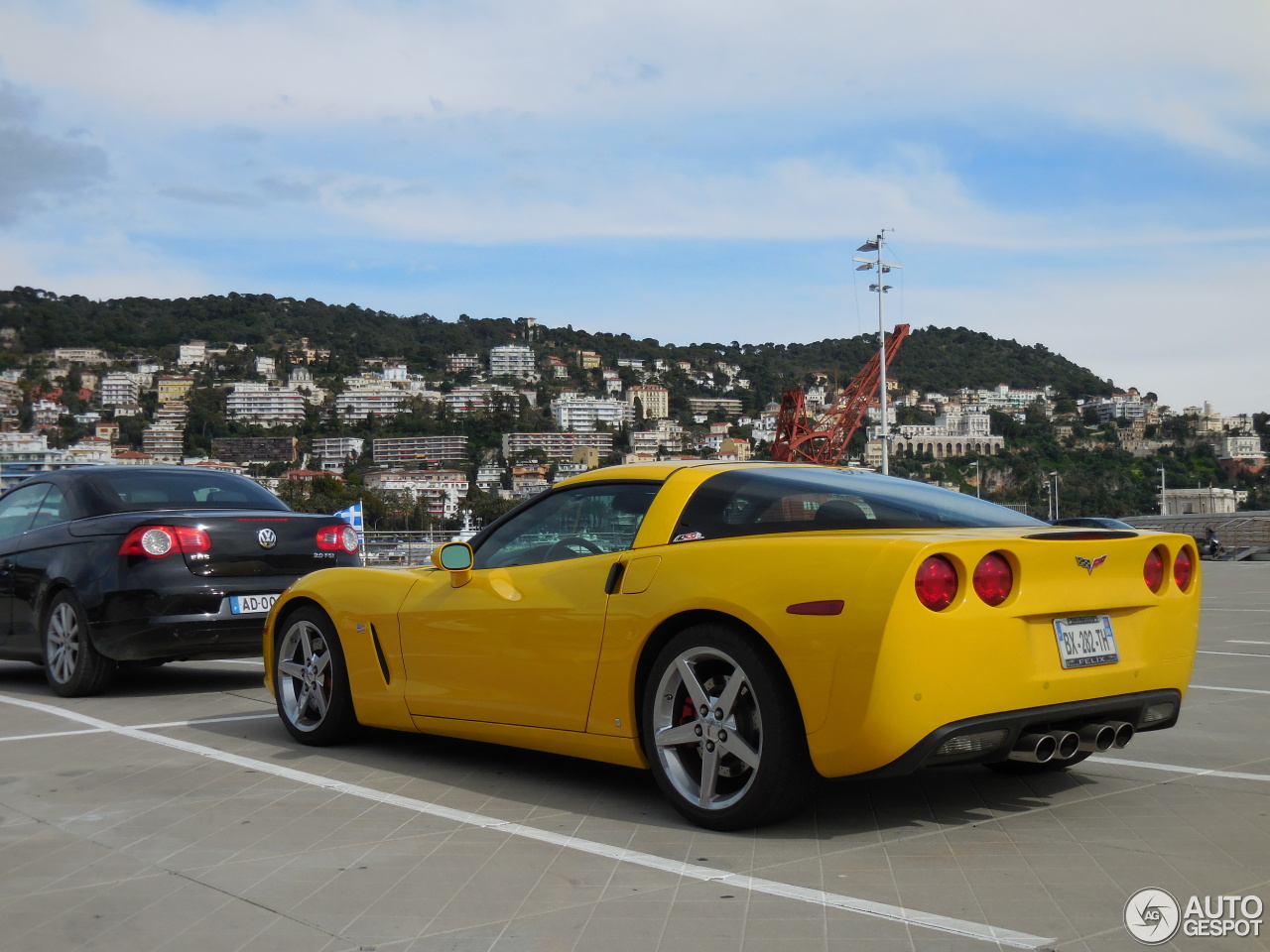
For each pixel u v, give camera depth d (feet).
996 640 11.30
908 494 13.75
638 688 13.14
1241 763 15.83
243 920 9.84
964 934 9.09
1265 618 41.37
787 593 11.51
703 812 12.23
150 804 13.99
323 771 15.74
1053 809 13.10
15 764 16.60
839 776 11.32
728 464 14.29
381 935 9.40
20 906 10.37
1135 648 12.67
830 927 9.29
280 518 23.85
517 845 11.89
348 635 16.78
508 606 14.42
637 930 9.34
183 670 27.91
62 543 23.49
